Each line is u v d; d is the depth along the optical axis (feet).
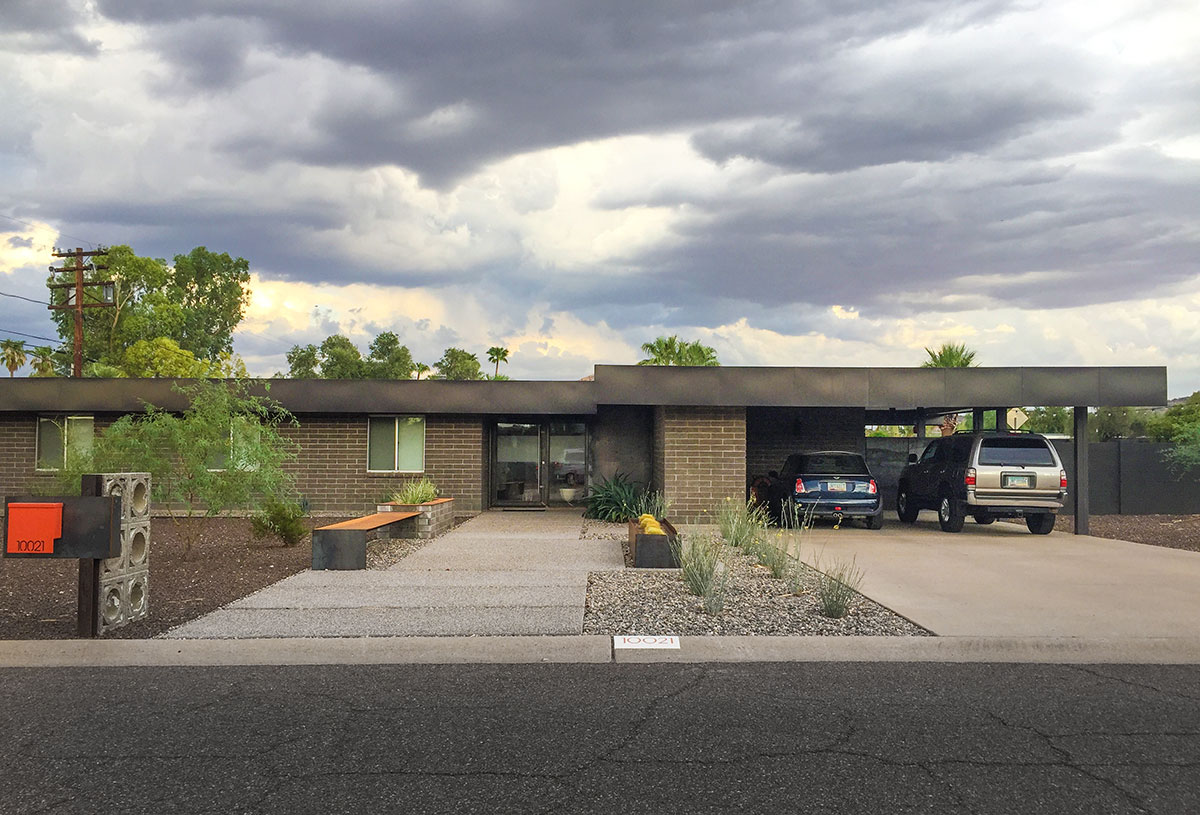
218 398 48.88
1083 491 61.41
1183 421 134.21
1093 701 20.88
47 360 222.07
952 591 36.01
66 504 26.73
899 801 14.76
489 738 17.98
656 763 16.55
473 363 279.08
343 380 74.69
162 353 183.42
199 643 25.91
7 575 40.37
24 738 17.99
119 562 28.22
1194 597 34.53
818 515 63.87
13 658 25.34
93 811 14.30
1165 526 68.33
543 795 14.97
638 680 22.79
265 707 20.27
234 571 41.83
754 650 25.84
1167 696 21.35
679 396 61.00
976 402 60.13
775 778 15.79
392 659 25.05
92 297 212.23
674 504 64.69
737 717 19.52
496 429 84.43
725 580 36.27
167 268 242.17
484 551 49.01
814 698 21.07
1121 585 37.63
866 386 60.80
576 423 84.74
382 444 78.64
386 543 52.95
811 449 84.02
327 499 78.28
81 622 26.94
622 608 31.53
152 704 20.54
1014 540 57.47
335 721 19.17
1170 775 16.03
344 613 30.53
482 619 29.45
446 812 14.26
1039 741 17.92
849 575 40.04
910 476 71.67
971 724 19.03
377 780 15.65
